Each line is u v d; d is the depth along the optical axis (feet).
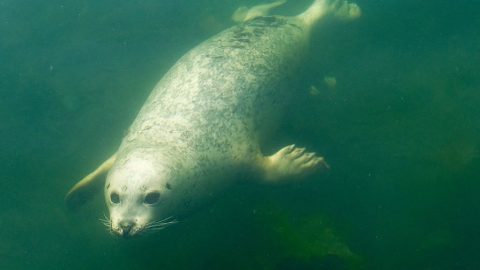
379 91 9.55
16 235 8.93
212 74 8.58
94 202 9.14
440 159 8.82
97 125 9.82
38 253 8.77
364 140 9.14
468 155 8.78
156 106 8.61
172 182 7.82
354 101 9.52
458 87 9.36
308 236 8.28
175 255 8.43
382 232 8.34
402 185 8.70
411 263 8.05
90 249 8.72
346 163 8.96
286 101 9.02
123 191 7.61
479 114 9.09
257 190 8.82
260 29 9.14
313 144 9.16
